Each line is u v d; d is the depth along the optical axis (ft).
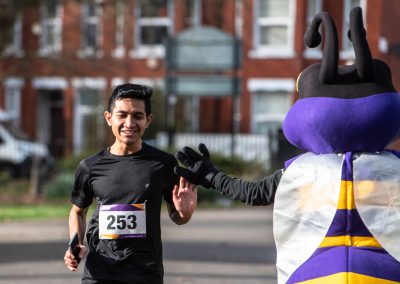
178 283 37.22
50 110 124.67
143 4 95.20
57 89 123.13
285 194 18.48
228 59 88.38
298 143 19.42
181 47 89.25
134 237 21.61
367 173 18.20
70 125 118.42
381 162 18.37
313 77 19.22
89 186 22.25
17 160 104.88
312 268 17.85
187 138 98.99
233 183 19.77
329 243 17.98
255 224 61.67
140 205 21.68
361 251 17.80
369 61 18.70
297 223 18.33
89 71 94.12
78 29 103.14
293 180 18.47
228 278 38.73
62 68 92.12
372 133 18.63
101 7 94.84
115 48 116.26
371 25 107.34
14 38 99.50
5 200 81.35
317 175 18.30
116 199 21.77
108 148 22.52
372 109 18.54
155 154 22.13
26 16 114.11
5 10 88.48
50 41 106.01
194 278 38.58
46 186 86.17
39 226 58.95
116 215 21.65
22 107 122.21
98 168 22.04
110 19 96.17
